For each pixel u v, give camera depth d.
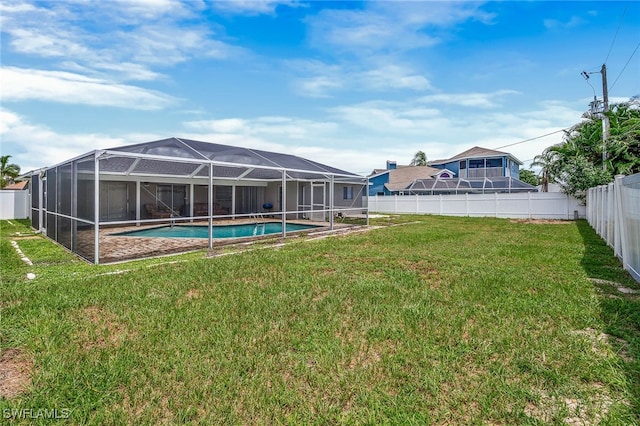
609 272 6.62
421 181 32.97
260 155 16.77
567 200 20.38
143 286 5.52
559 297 5.06
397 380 2.91
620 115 23.83
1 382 2.89
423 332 3.85
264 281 5.94
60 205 10.44
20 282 5.88
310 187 21.84
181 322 4.05
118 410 2.50
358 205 24.97
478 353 3.37
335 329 3.91
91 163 7.91
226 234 15.16
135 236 13.78
